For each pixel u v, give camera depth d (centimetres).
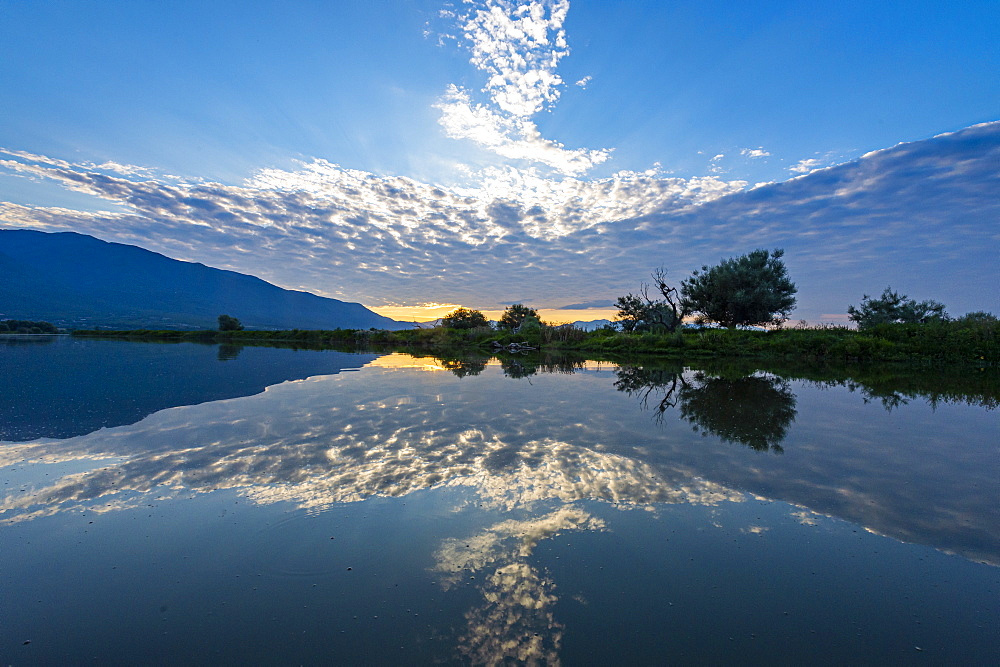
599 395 1060
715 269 3444
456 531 359
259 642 239
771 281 3284
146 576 298
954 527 375
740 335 2900
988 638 244
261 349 2930
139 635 244
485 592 282
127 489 435
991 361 1962
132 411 777
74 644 237
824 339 2412
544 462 530
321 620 256
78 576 297
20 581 290
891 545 345
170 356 2064
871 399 1034
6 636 242
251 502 409
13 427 655
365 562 314
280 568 307
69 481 452
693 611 265
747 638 243
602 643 238
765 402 983
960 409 910
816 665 224
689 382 1341
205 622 255
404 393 1031
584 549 335
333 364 1783
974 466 534
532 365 1956
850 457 567
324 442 596
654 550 334
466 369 1691
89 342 3669
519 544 340
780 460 552
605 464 527
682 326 3534
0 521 369
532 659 226
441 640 240
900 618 261
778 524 379
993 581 298
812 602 275
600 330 4003
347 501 412
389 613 262
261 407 828
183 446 570
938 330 2141
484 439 629
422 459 533
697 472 504
